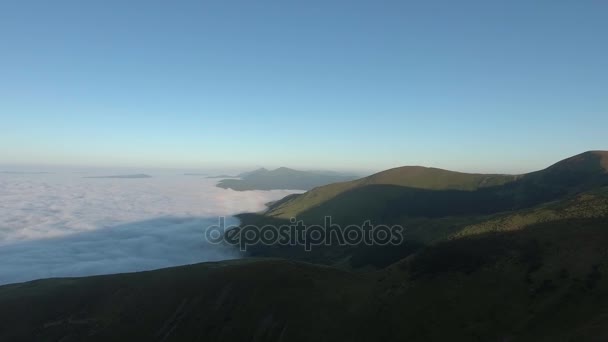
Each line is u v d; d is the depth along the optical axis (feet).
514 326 132.46
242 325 180.96
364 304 169.58
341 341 155.43
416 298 161.79
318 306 175.83
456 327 141.69
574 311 126.00
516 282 150.82
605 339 101.40
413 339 144.36
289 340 163.73
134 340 194.29
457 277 165.17
